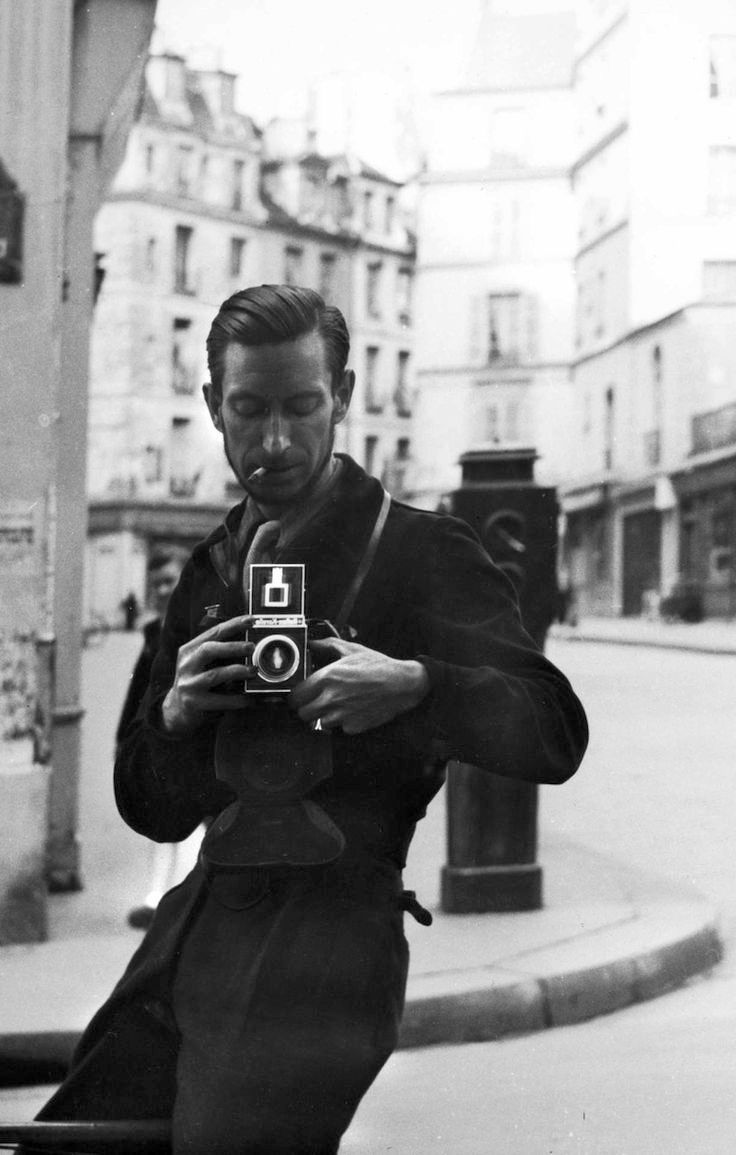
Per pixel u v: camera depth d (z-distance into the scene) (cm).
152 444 3716
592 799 767
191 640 187
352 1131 333
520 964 441
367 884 174
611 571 3269
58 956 457
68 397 585
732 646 2177
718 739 1004
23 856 477
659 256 2859
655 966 457
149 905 502
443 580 182
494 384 2902
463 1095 359
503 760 173
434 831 682
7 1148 181
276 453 178
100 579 3834
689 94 2606
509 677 176
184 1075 170
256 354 178
